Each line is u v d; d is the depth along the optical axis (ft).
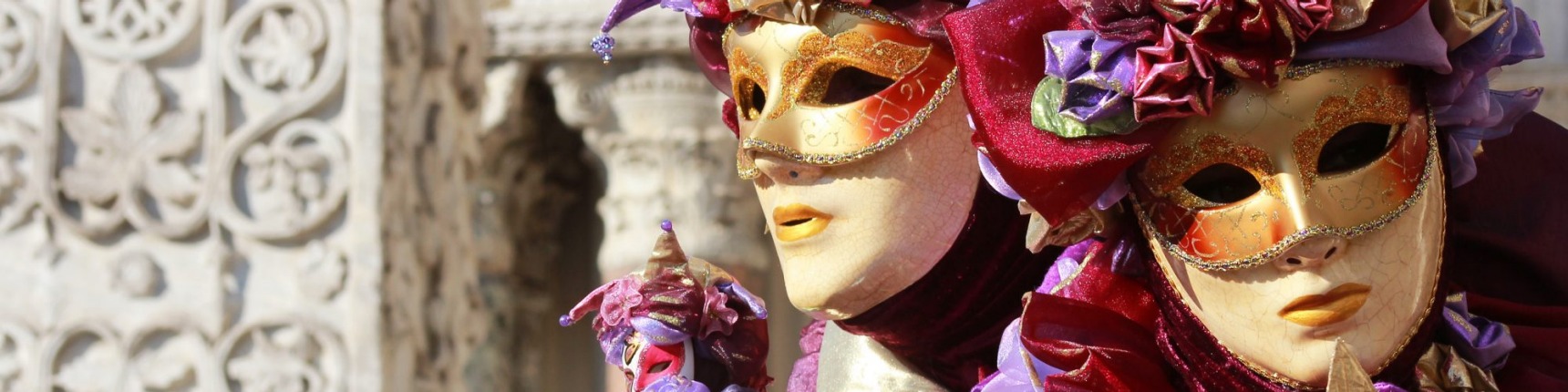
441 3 8.81
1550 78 12.08
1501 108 3.71
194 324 7.95
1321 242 3.38
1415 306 3.51
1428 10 3.41
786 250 4.02
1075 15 3.50
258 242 8.06
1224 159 3.43
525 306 15.08
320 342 7.93
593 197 15.57
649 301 4.15
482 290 14.35
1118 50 3.38
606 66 14.01
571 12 13.76
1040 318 3.82
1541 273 4.07
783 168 3.93
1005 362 3.91
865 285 3.96
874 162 3.89
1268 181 3.40
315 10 8.17
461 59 9.17
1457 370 3.68
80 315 7.98
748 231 13.99
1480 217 4.04
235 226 8.02
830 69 3.91
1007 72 3.52
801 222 3.98
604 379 15.33
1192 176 3.49
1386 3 3.36
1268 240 3.40
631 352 4.19
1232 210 3.43
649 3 4.41
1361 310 3.44
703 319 4.17
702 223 13.73
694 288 4.18
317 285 7.95
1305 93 3.39
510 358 14.76
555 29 13.79
